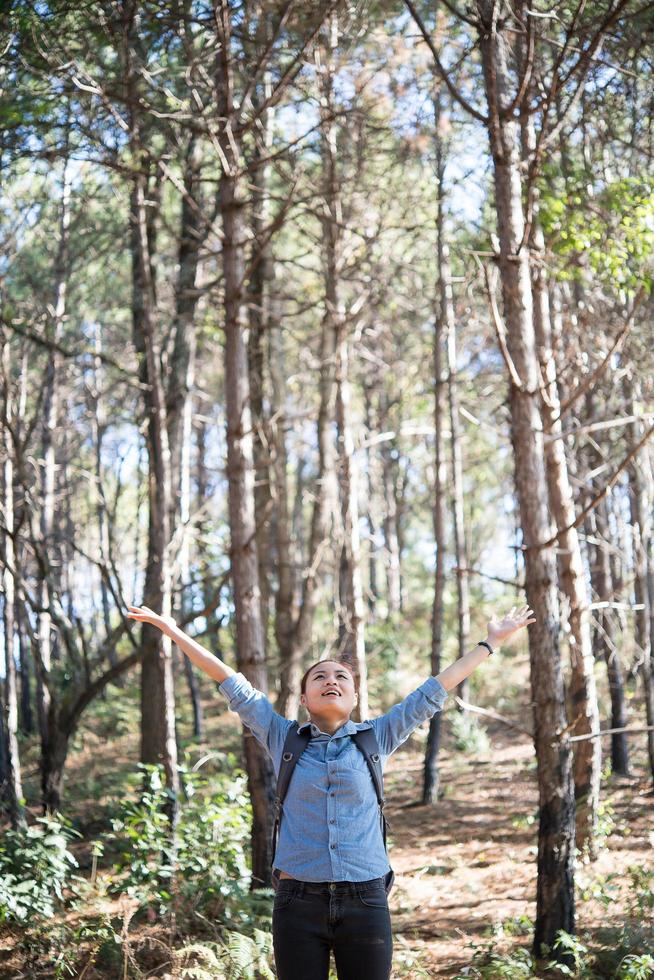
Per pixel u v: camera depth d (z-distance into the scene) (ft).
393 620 89.66
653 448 42.09
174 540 34.37
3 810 32.78
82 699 33.50
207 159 40.60
